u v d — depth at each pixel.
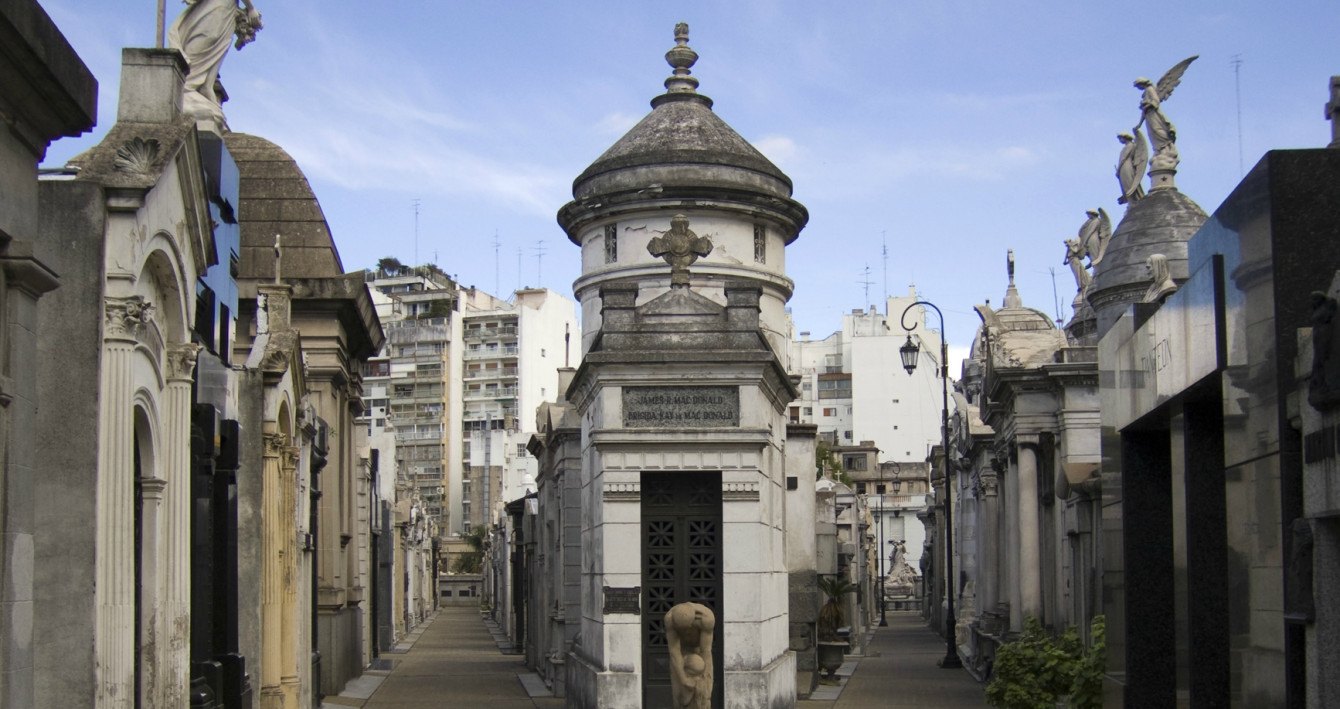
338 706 28.12
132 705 13.84
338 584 30.77
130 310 13.66
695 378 20.78
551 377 131.00
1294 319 10.19
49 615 13.01
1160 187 26.80
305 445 25.25
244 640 20.75
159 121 15.34
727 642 20.66
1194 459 13.76
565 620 27.41
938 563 59.38
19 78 10.09
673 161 28.80
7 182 10.30
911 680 33.78
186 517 15.99
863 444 105.75
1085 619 24.92
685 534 20.95
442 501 124.75
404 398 126.94
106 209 13.54
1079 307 30.56
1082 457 27.06
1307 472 9.66
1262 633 10.76
